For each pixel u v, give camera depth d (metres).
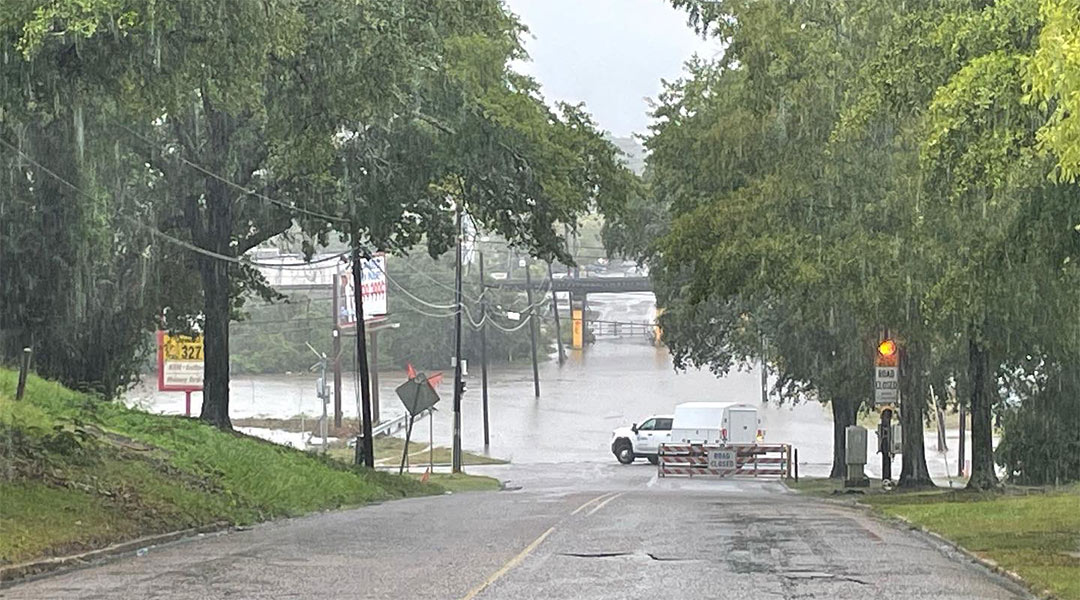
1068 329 24.59
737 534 18.12
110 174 30.42
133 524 17.45
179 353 55.03
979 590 12.46
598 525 19.69
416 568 14.02
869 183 26.56
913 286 25.44
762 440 58.09
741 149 29.31
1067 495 24.70
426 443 63.31
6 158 24.48
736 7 28.20
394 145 30.17
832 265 26.53
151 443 24.75
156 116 23.53
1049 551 15.38
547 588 12.34
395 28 20.05
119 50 15.91
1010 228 18.20
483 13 28.88
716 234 29.39
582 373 97.25
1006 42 15.77
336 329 65.50
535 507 24.61
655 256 47.84
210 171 31.28
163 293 37.91
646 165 43.84
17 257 27.69
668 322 49.91
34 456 19.19
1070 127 11.94
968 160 15.68
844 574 13.58
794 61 27.47
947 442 70.62
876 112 20.89
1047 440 36.94
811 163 27.30
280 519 22.31
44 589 12.46
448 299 90.69
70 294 29.06
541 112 31.05
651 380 93.31
